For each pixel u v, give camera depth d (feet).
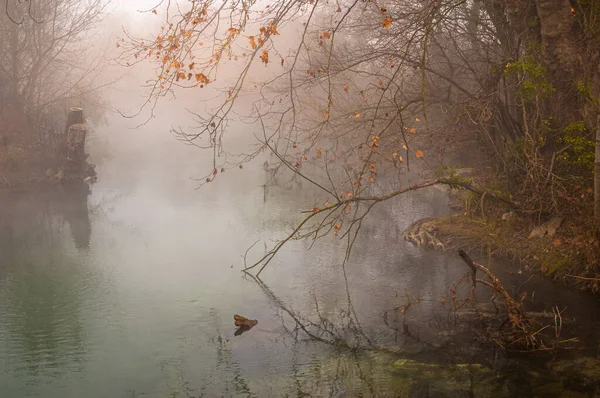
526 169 39.14
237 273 36.81
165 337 27.53
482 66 56.13
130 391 22.58
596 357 24.35
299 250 42.04
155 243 43.96
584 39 40.32
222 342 26.91
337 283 34.83
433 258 39.40
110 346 26.61
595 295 31.04
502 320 28.43
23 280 35.60
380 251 41.55
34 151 74.02
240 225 49.52
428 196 61.00
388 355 25.26
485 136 50.29
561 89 41.60
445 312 29.89
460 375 23.21
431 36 50.06
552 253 35.32
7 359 25.34
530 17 43.45
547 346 25.53
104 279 35.73
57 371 24.27
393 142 51.75
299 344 26.61
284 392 22.30
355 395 21.91
